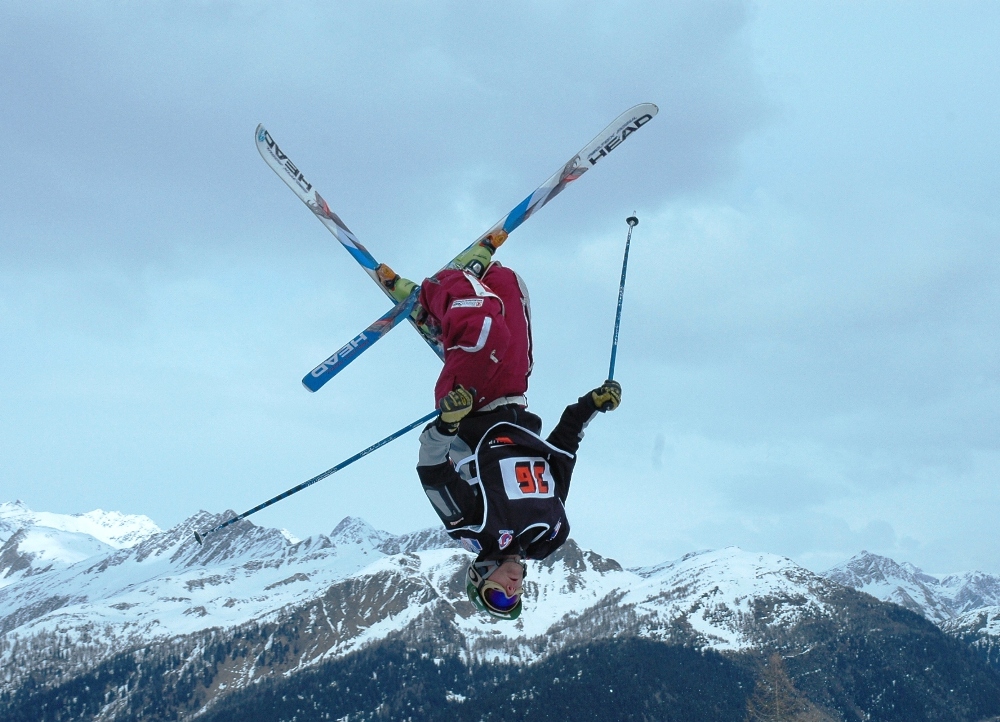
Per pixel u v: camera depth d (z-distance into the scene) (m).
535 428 4.84
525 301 5.27
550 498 4.68
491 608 4.69
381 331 5.29
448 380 4.62
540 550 4.75
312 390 5.21
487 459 4.65
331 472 4.85
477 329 4.61
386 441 4.86
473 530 4.58
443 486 4.50
